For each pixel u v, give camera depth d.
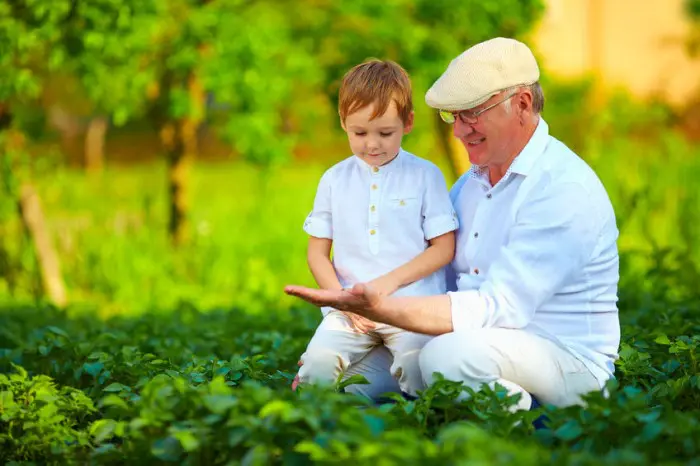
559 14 20.34
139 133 27.98
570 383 4.50
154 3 10.00
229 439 3.78
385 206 4.95
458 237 4.97
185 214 12.66
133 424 3.99
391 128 4.85
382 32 10.62
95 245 12.45
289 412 3.69
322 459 3.52
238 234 13.49
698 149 17.48
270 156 11.32
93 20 9.55
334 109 10.93
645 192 10.96
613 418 3.89
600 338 4.64
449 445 3.48
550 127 15.31
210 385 4.09
